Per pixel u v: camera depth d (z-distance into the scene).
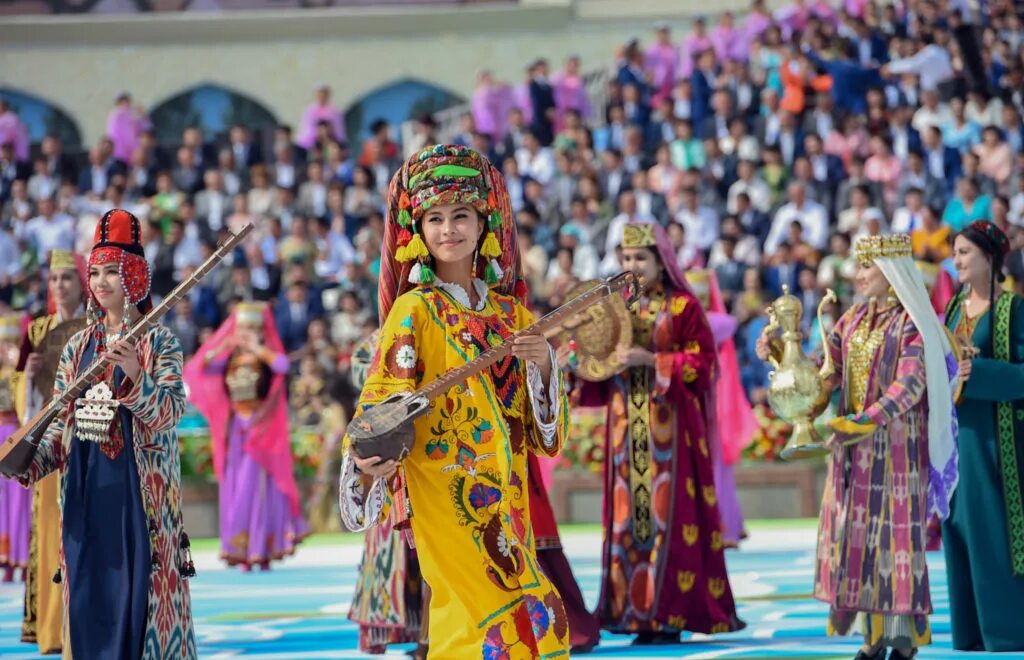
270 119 58.91
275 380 24.80
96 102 58.44
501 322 9.37
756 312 35.12
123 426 10.96
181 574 11.15
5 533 21.80
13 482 21.84
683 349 15.50
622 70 47.94
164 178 44.34
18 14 58.00
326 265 41.25
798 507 30.47
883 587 12.68
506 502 8.91
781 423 30.61
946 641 14.89
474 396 9.01
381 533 14.90
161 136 58.66
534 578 8.88
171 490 11.20
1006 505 14.17
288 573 24.12
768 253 39.66
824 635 15.38
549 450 9.41
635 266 15.59
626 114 46.47
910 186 40.62
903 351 12.83
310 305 38.12
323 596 20.62
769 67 47.16
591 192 41.41
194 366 24.73
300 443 31.20
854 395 13.20
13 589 22.19
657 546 15.19
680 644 14.92
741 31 50.25
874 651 12.98
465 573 8.82
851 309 13.64
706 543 15.33
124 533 10.83
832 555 13.02
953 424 12.84
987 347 14.33
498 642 8.72
